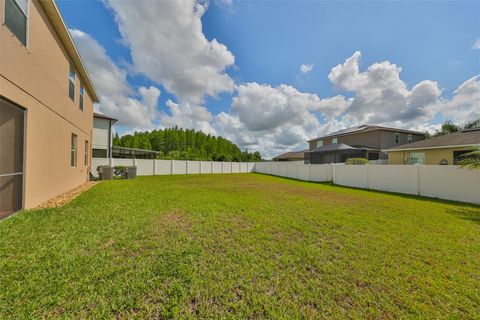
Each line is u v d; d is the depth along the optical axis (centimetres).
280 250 307
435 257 294
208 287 211
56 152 659
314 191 991
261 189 1040
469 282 234
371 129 2356
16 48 432
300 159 3894
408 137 2470
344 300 200
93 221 409
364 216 511
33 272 221
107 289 198
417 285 226
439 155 1410
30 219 404
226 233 372
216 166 2581
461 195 756
